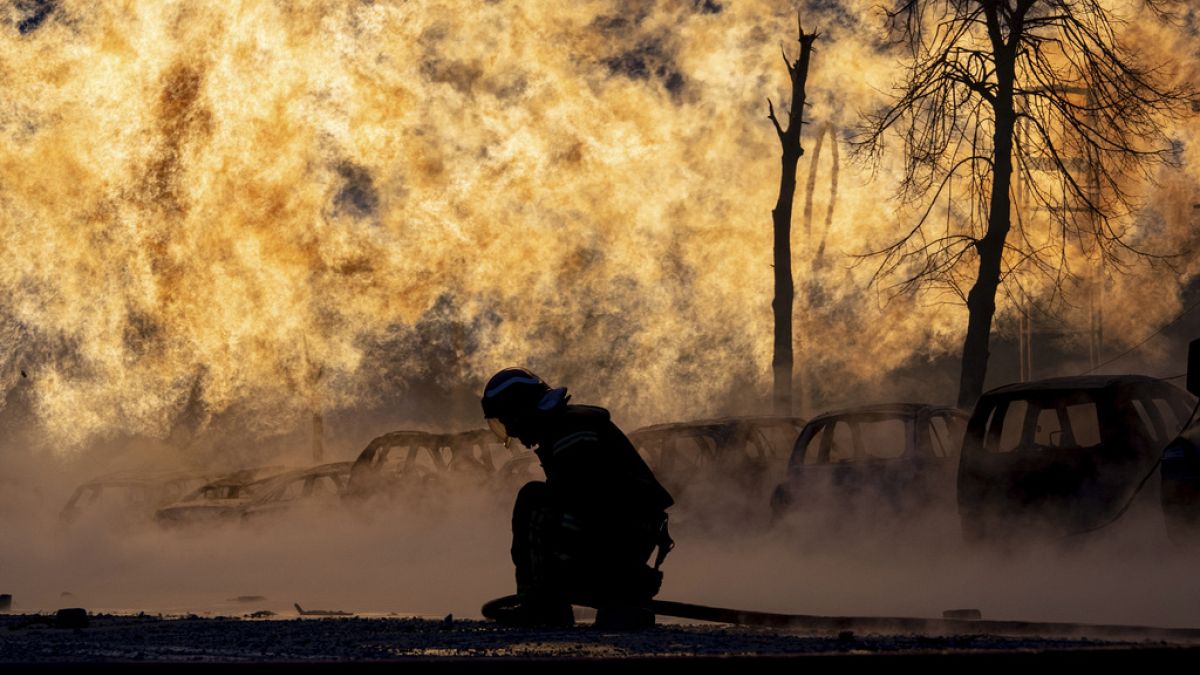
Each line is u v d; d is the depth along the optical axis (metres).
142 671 6.20
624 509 9.73
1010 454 18.23
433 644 8.18
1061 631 8.91
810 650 7.29
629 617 9.28
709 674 5.73
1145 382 18.27
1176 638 8.53
